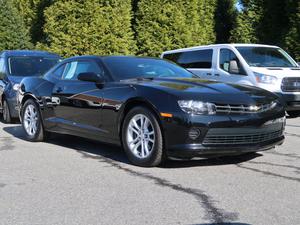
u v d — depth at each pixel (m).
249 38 21.34
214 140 5.86
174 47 19.67
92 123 7.04
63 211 4.57
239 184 5.39
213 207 4.61
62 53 18.06
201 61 13.12
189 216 4.37
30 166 6.46
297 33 17.06
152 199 4.89
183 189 5.22
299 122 11.20
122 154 7.21
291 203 4.71
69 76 7.79
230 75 12.19
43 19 23.66
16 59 11.69
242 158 6.76
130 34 18.83
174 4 19.84
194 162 6.51
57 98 7.73
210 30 25.64
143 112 6.15
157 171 6.04
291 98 11.57
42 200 4.92
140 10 19.73
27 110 8.55
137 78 6.90
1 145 8.12
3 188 5.38
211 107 5.84
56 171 6.15
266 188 5.23
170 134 5.85
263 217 4.33
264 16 19.52
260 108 6.15
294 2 17.22
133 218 4.34
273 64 12.27
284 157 6.85
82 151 7.51
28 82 8.58
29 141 8.48
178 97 5.87
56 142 8.38
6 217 4.43
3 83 11.24
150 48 19.50
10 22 21.64
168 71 7.40
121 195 5.04
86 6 17.88
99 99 6.84
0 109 11.52
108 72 7.02
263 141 6.24
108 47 18.20
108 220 4.30
